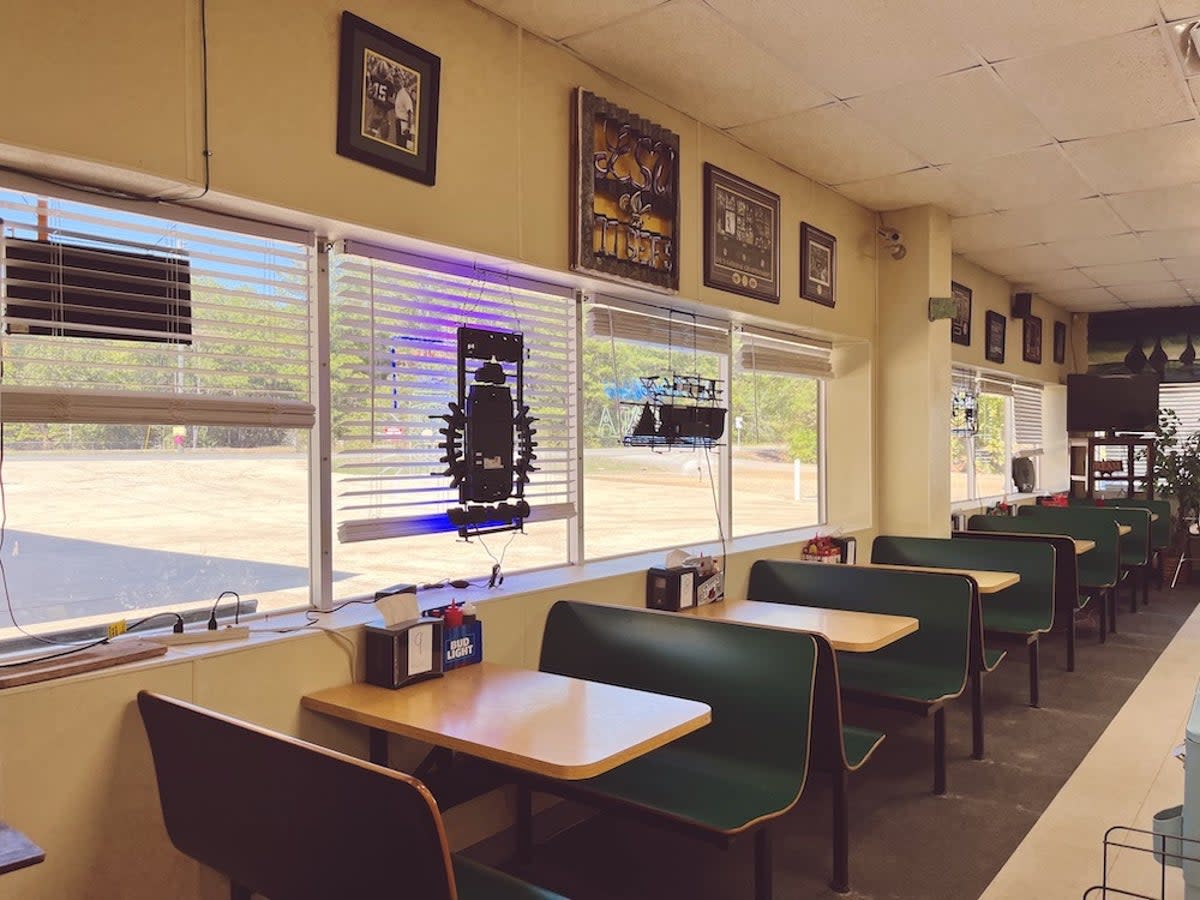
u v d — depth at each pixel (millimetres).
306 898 1623
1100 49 3303
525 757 1897
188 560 2648
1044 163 4641
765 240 4473
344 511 2838
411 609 2604
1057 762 3725
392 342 2930
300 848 1600
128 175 2072
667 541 4402
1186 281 7773
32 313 2113
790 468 5516
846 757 2709
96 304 2182
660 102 3791
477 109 2932
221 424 2346
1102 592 5961
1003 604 4785
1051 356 9039
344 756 1474
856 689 3422
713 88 3654
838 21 3078
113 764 2000
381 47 2590
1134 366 9328
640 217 3598
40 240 2100
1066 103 3824
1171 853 1785
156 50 2092
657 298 3875
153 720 1885
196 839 1846
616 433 3947
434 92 2760
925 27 3127
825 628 3215
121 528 2525
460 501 3049
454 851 2883
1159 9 2994
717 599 3805
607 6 2959
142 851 2049
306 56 2414
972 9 3000
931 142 4312
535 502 3539
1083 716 4352
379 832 1443
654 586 3605
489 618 2957
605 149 3430
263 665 2303
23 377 2102
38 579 2320
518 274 3299
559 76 3273
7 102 1848
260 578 2736
